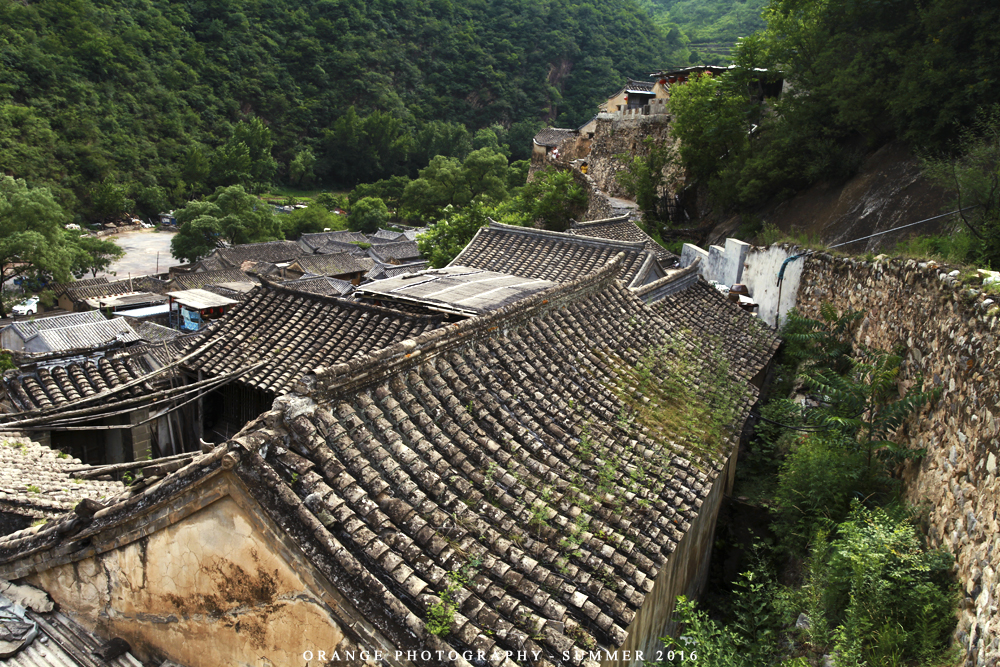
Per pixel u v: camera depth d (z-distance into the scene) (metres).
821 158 18.98
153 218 82.12
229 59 103.12
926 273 8.16
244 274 49.88
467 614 3.94
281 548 3.92
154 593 4.54
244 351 9.45
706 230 26.02
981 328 6.24
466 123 109.69
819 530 6.97
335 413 4.95
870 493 7.30
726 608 8.27
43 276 44.25
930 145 15.09
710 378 9.09
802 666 5.28
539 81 108.44
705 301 13.51
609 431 6.67
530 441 5.93
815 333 11.40
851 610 5.38
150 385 8.82
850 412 8.48
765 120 23.62
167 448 9.10
